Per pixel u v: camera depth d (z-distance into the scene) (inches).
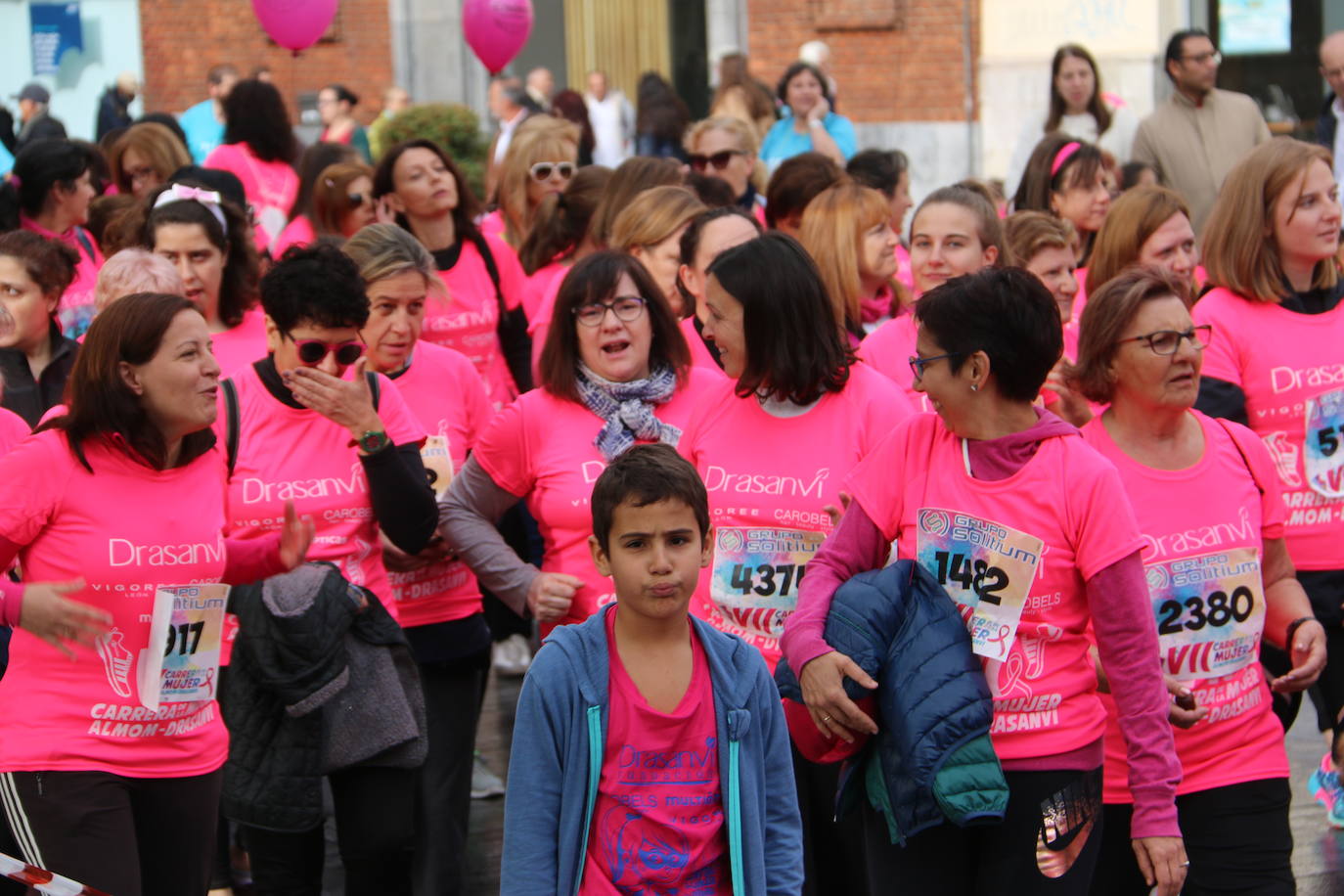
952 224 346.6
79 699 245.9
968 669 222.1
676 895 203.0
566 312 296.0
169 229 343.0
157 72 1182.3
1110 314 260.8
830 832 275.0
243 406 284.0
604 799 203.0
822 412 269.7
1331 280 324.5
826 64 1008.2
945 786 216.1
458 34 1185.4
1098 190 482.6
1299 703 312.3
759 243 267.3
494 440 302.2
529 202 528.7
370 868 277.6
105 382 243.6
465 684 328.5
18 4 1159.0
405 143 431.8
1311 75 1000.2
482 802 401.7
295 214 519.8
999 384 226.1
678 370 303.0
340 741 268.8
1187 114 674.2
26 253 339.9
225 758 264.1
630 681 203.8
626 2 1197.1
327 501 283.7
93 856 243.0
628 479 200.4
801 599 234.7
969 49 1090.7
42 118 901.2
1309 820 380.5
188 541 251.1
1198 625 261.1
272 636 268.1
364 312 279.6
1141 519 261.6
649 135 795.4
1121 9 1035.9
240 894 348.5
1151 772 222.5
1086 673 230.1
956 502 227.8
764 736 208.4
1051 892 227.0
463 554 304.7
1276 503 270.7
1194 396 260.8
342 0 1179.3
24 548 249.1
